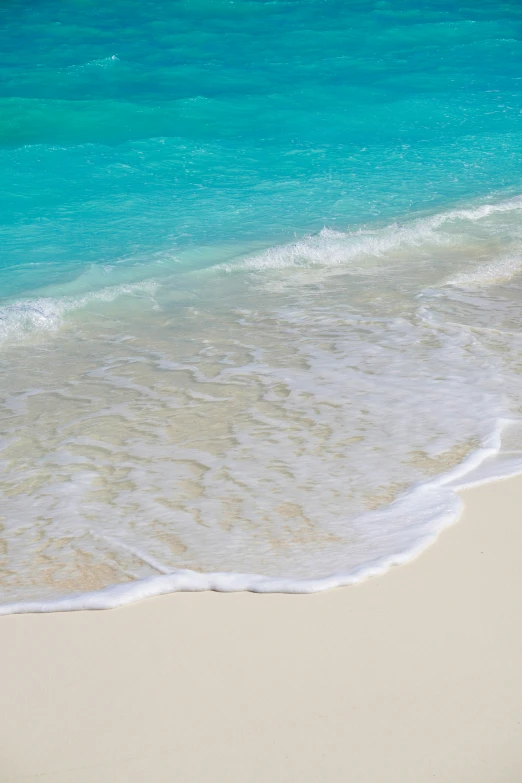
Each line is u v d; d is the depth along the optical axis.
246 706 2.79
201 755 2.60
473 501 4.03
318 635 3.12
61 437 4.95
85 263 8.03
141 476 4.47
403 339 6.20
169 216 9.41
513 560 3.56
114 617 3.27
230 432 4.92
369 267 7.95
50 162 11.20
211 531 3.89
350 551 3.64
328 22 19.62
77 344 6.39
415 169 11.05
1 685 2.92
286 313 6.87
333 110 13.70
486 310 6.76
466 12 20.73
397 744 2.62
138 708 2.80
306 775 2.52
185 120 13.07
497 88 15.02
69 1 21.58
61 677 2.96
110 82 15.17
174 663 3.01
